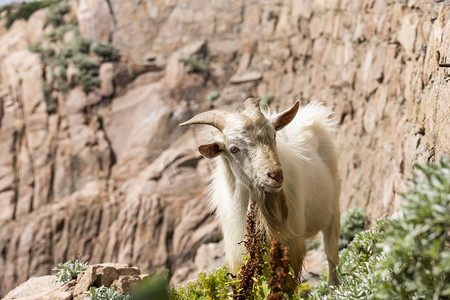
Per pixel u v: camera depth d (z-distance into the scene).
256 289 3.78
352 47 12.23
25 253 22.12
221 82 24.56
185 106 23.81
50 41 26.34
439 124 4.93
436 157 4.90
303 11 18.98
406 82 7.80
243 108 4.86
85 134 23.81
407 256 2.60
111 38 26.41
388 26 9.43
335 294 4.32
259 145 4.11
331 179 5.66
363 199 10.12
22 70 25.14
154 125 23.48
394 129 8.48
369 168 9.95
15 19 28.38
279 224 4.21
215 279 4.40
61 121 24.28
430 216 2.37
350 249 5.33
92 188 22.70
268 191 4.01
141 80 24.98
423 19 7.04
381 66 9.64
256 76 23.33
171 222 21.06
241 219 4.50
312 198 5.17
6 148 23.91
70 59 25.31
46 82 24.83
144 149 23.19
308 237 5.54
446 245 2.99
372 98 10.22
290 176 4.64
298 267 4.59
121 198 22.27
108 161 23.47
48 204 23.05
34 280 5.68
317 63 16.39
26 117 24.41
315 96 16.08
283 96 20.69
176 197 21.55
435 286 2.52
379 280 3.11
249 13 25.17
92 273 4.99
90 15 26.50
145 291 2.02
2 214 22.95
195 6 26.23
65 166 23.47
